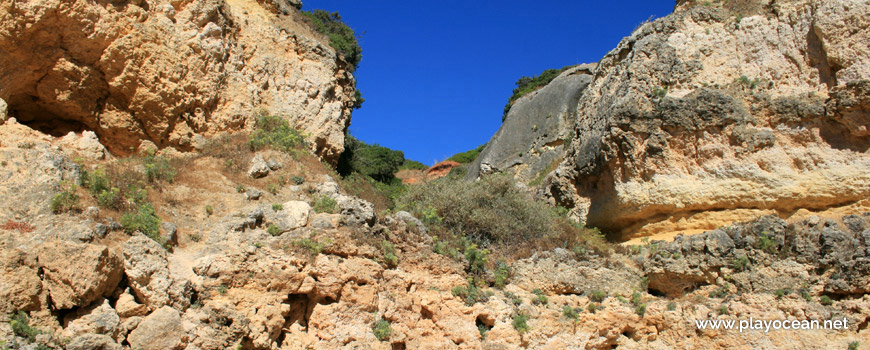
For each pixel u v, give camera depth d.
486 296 12.84
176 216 11.77
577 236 15.72
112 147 14.11
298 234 11.77
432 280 12.62
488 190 16.42
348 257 11.76
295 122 17.16
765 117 15.08
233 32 17.11
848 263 12.27
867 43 14.16
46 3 12.26
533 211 15.91
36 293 8.71
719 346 12.52
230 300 10.38
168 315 9.31
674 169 15.38
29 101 13.20
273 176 14.09
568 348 12.63
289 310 10.98
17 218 9.63
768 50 15.73
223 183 13.32
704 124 15.26
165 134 14.49
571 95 28.91
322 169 15.44
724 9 17.11
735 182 14.65
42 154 10.80
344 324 11.17
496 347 12.15
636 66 16.70
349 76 20.70
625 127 15.91
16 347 8.11
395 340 11.49
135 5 14.13
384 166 26.20
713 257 13.39
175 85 14.57
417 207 15.66
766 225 13.38
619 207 16.02
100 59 13.38
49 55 12.74
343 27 23.34
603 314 13.19
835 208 13.96
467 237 15.18
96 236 9.80
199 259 10.56
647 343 13.16
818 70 14.88
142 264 9.73
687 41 16.78
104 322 8.88
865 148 13.89
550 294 13.58
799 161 14.36
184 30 15.29
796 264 12.78
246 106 16.19
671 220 15.38
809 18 15.29
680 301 13.32
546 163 26.73
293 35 18.70
